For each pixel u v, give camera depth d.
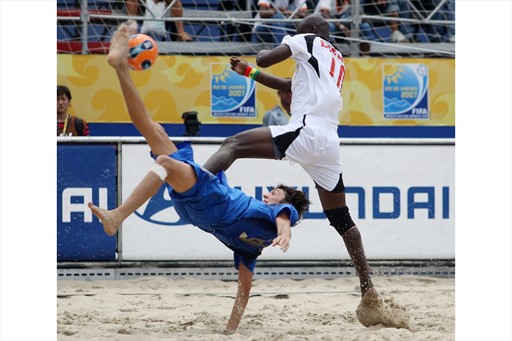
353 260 10.61
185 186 8.76
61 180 14.47
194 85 17.92
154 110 17.88
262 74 10.59
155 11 18.14
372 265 14.95
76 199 14.50
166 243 14.66
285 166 14.80
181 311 11.55
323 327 10.19
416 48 18.33
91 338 9.09
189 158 8.98
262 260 14.81
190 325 10.22
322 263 14.90
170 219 14.66
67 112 16.97
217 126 18.00
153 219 14.65
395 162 14.99
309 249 14.87
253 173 14.73
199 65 17.91
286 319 10.87
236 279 14.77
